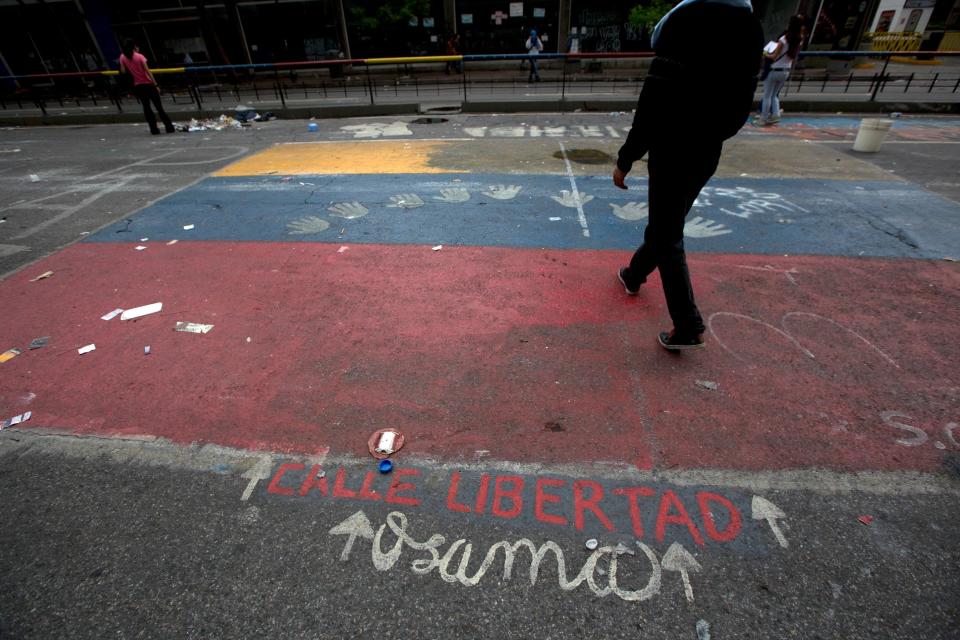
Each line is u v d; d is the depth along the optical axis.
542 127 10.60
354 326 3.52
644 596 1.81
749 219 5.23
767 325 3.38
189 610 1.82
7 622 1.80
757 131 9.81
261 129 11.47
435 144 9.19
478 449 2.46
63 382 3.04
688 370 2.96
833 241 4.67
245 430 2.63
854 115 11.53
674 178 2.66
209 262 4.59
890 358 3.03
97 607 1.84
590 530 2.06
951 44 23.52
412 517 2.14
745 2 2.36
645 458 2.38
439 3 21.17
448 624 1.74
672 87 2.49
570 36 21.30
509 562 1.95
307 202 6.11
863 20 18.77
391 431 2.58
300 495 2.26
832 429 2.52
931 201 5.66
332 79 21.48
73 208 6.20
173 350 3.31
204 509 2.21
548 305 3.71
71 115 13.85
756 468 2.31
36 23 22.03
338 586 1.88
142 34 22.27
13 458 2.51
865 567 1.89
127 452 2.53
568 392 2.82
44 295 4.07
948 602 1.77
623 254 4.52
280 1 21.03
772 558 1.93
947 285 3.85
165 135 11.23
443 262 4.46
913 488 2.20
